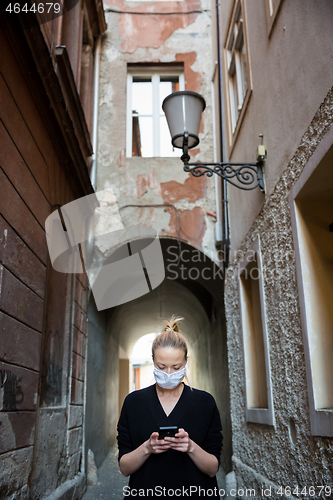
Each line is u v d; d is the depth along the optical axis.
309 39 3.32
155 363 2.02
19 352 3.65
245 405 5.36
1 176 3.29
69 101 5.77
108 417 10.93
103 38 8.78
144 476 1.94
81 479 6.08
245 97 5.59
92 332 7.84
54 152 5.09
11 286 3.48
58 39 5.31
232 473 6.08
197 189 7.90
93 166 7.79
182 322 14.99
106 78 8.55
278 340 4.05
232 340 6.38
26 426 3.77
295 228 3.58
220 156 7.42
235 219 6.35
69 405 5.61
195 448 1.91
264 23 4.74
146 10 8.98
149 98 8.75
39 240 4.34
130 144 8.34
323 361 3.23
